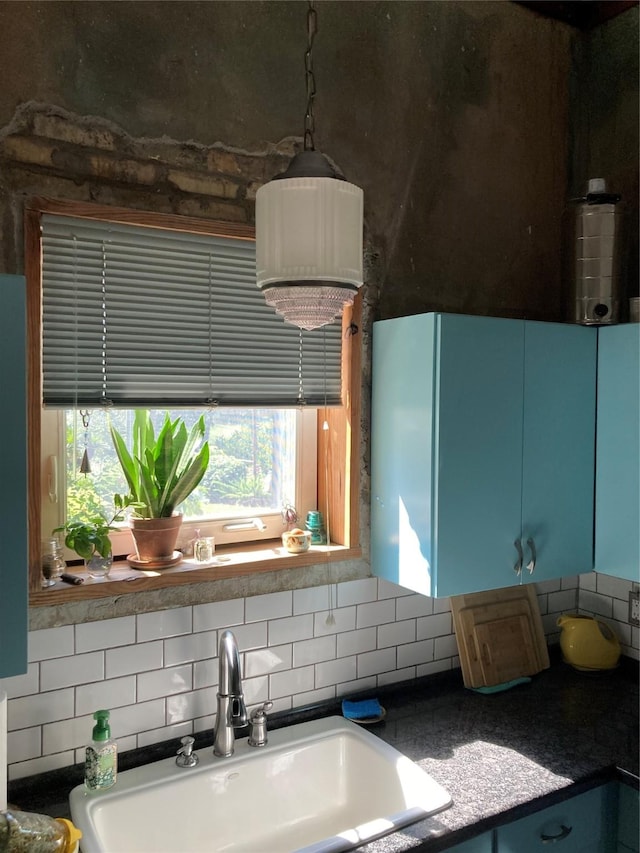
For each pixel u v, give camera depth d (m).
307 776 1.94
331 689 2.16
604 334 2.23
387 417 2.11
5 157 1.63
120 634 1.81
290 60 2.02
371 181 2.17
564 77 2.61
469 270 2.40
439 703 2.22
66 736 1.75
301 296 1.25
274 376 2.06
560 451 2.17
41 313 1.68
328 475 2.26
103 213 1.74
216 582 1.94
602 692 2.32
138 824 1.68
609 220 2.29
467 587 1.98
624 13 2.50
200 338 1.93
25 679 1.69
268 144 1.99
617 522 2.20
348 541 2.17
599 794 1.83
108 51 1.75
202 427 1.98
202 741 1.93
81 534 1.78
